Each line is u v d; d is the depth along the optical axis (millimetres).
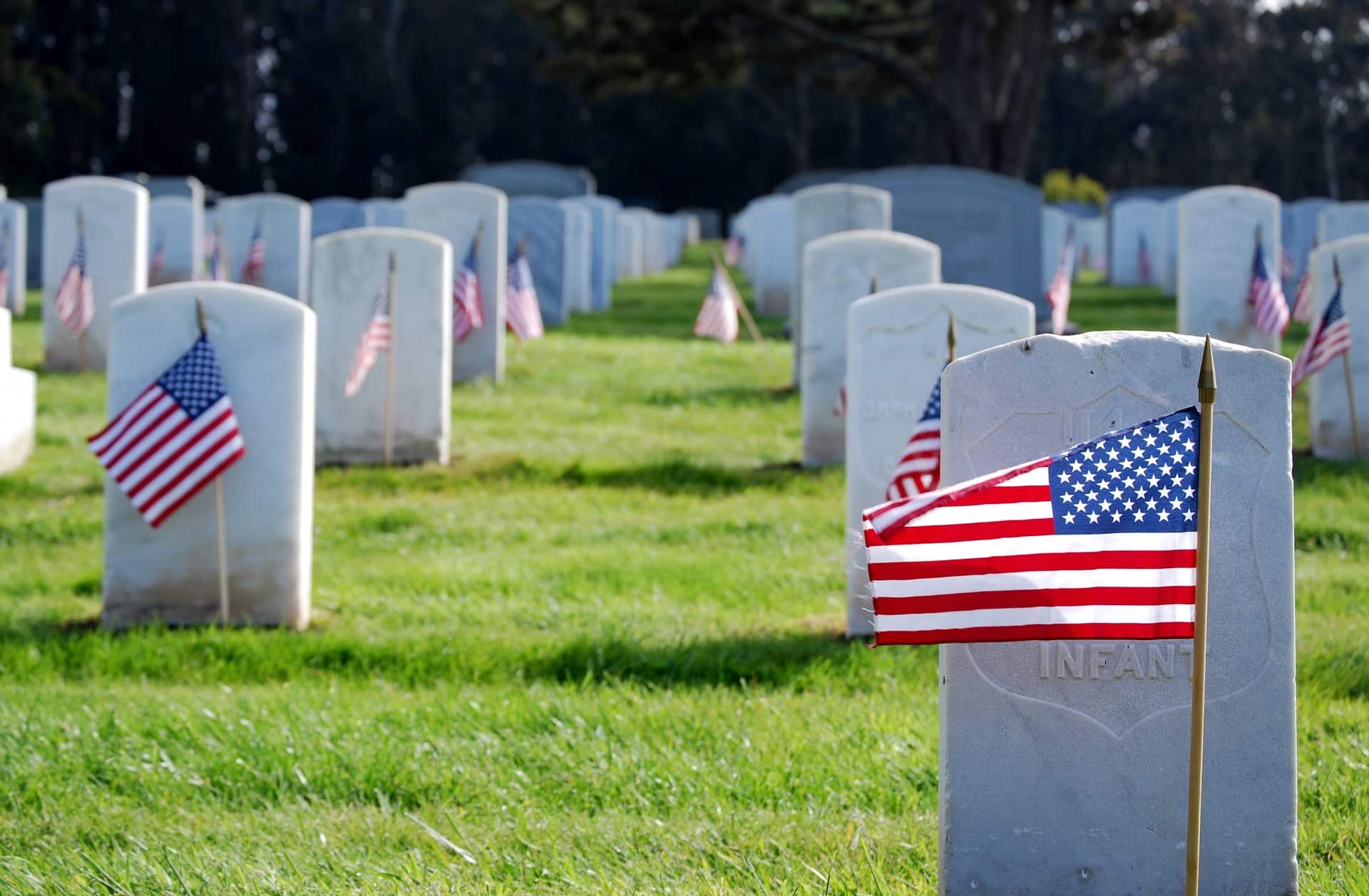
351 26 72812
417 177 76062
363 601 10758
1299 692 8195
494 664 9078
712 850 5906
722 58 35906
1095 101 85562
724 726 7578
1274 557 5105
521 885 5559
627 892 5410
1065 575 4793
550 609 10461
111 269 20812
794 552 12336
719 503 14320
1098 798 5125
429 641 9531
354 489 14812
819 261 15648
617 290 39938
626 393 19938
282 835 6207
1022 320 10727
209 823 6402
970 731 5137
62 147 65062
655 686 8570
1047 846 5141
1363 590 10781
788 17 34875
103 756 7145
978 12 33469
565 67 36438
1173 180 84188
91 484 14477
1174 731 5117
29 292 35469
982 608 4805
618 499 14414
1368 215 26922
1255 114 82062
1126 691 5109
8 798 6641
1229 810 5129
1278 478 5109
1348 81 81312
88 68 68938
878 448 10625
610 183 81062
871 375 10641
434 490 14867
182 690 8734
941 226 24438
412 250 15539
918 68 38219
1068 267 21250
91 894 5418
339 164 73625
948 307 10641
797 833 6074
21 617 10320
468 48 78438
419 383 15633
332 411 15609
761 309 32188
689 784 6707
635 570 11648
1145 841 5129
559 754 7141
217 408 9852
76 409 18109
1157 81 84625
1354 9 81250
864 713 7785
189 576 10117
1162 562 4801
